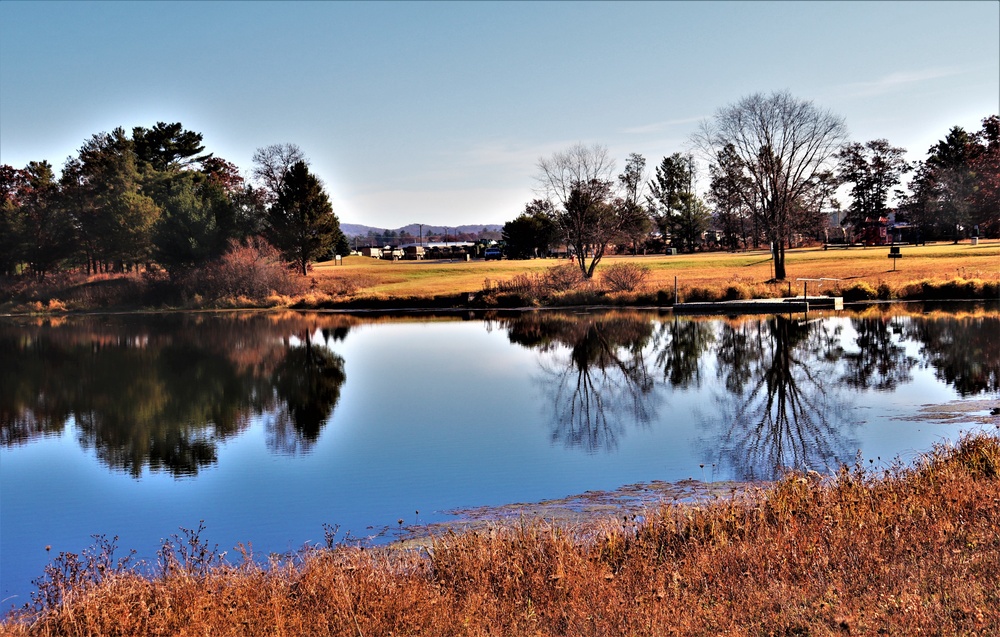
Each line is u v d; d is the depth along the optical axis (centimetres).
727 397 2625
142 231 8600
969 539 928
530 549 1036
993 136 10225
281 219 8656
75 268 10181
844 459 1755
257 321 6103
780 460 1786
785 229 6338
